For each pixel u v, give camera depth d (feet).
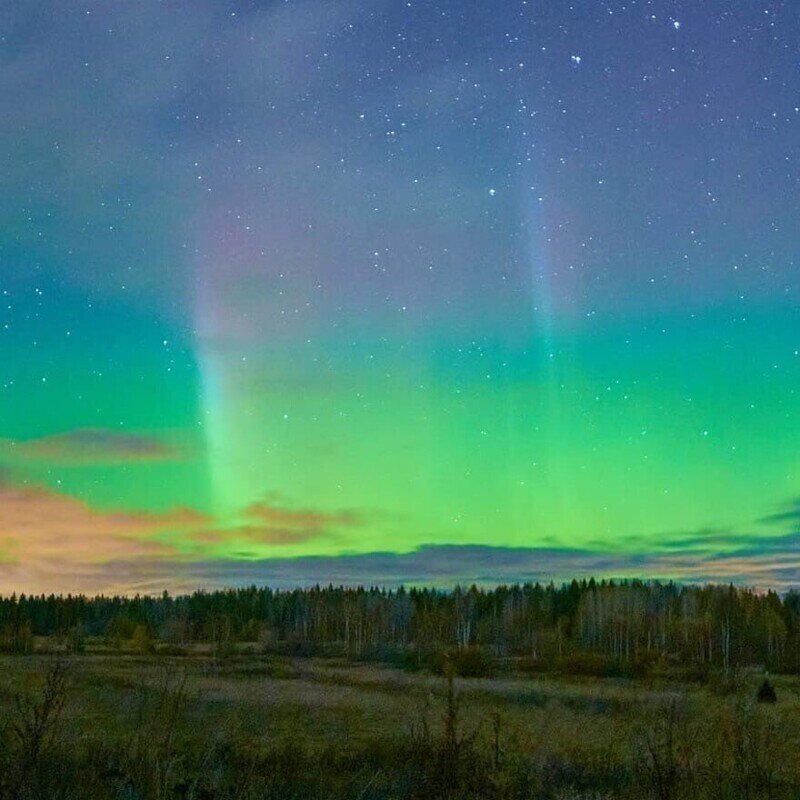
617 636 165.37
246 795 23.06
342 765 36.35
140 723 23.32
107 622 201.87
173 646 169.58
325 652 175.63
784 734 33.58
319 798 27.43
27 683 41.63
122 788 20.08
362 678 114.93
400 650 172.35
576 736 43.29
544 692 89.10
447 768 25.81
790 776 27.12
